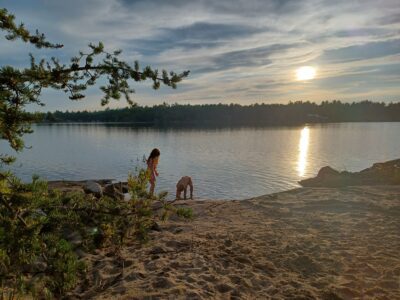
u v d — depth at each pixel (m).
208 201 11.90
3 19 3.47
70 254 3.09
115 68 3.79
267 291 5.15
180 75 3.92
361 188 13.33
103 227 3.87
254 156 47.62
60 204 3.62
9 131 3.55
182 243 7.17
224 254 6.59
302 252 6.70
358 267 5.99
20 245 2.88
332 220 9.09
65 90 3.82
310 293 5.04
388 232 7.96
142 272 5.71
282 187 26.19
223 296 4.96
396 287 5.26
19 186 3.25
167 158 45.38
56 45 3.72
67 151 54.94
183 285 5.20
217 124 192.00
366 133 105.00
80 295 5.07
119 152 53.19
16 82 3.38
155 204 9.09
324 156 47.34
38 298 4.17
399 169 18.83
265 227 8.53
